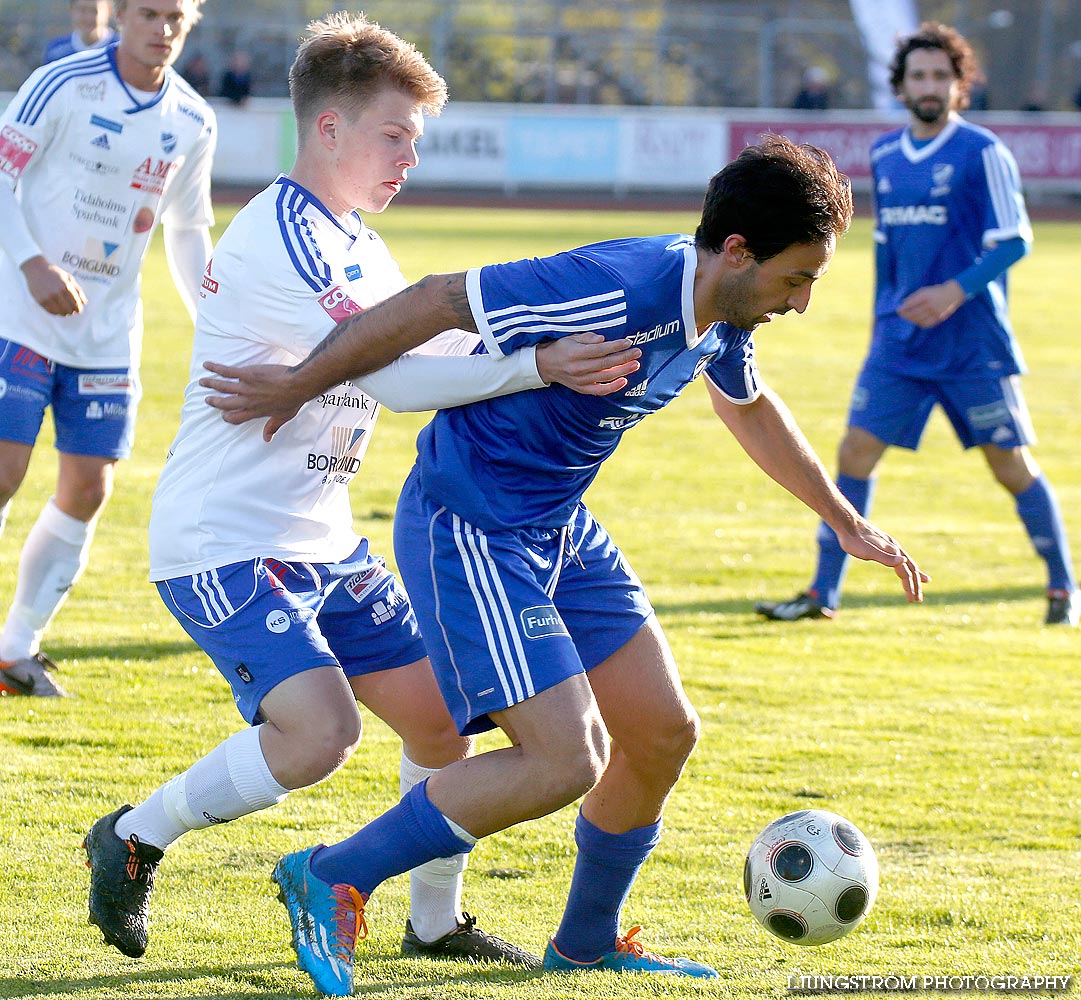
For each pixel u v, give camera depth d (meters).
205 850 13.52
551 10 123.25
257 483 11.35
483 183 109.56
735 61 125.25
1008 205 22.52
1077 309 66.12
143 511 28.02
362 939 12.04
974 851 14.24
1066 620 23.62
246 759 10.81
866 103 127.75
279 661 10.86
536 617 10.54
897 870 13.71
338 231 11.59
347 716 10.83
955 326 23.06
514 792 10.36
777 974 11.37
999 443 23.44
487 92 121.94
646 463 35.66
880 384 23.44
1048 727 18.25
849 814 15.14
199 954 11.34
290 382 10.78
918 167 22.98
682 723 11.20
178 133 17.23
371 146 11.50
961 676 20.45
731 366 11.77
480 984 10.91
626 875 11.38
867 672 20.50
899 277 23.47
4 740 16.09
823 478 12.53
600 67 123.25
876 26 121.50
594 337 10.12
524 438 10.67
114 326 17.52
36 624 17.81
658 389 10.76
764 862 11.38
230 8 118.56
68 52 27.69
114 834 11.05
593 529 11.53
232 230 11.43
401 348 10.51
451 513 10.77
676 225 89.31
